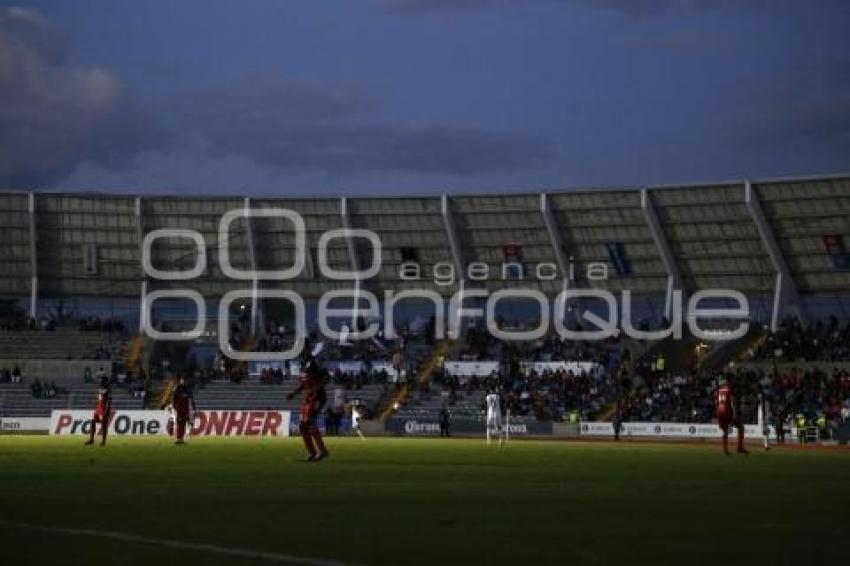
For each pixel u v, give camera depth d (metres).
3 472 29.23
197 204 93.31
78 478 26.97
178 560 13.50
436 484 26.02
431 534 16.14
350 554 14.11
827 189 83.38
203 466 32.50
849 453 51.56
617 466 35.41
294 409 87.25
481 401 86.94
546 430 81.00
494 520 18.02
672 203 88.06
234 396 88.50
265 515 18.45
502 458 40.25
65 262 93.38
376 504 20.61
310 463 34.75
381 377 90.38
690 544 15.29
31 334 92.25
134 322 97.25
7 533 15.84
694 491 24.52
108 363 89.69
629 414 81.94
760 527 17.27
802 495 23.53
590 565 13.48
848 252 84.56
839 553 14.47
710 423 78.31
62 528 16.42
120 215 93.19
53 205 91.94
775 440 74.38
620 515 18.97
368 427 82.50
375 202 93.25
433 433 81.75
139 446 48.72
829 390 79.06
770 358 86.31
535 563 13.59
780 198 85.19
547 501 21.58
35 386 86.19
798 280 87.44
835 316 88.88
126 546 14.62
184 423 51.44
